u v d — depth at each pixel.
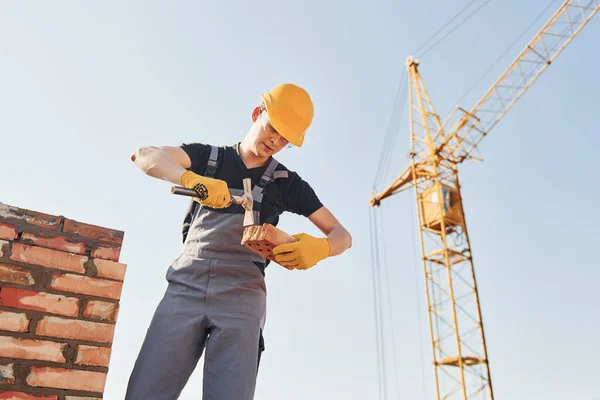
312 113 2.52
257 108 2.51
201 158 2.44
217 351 2.18
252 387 2.18
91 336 2.30
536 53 24.05
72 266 2.36
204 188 2.04
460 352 20.28
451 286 21.52
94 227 2.47
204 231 2.35
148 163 2.20
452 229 23.27
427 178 24.55
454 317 21.00
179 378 2.19
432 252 22.72
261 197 2.43
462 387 19.94
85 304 2.33
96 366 2.27
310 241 2.24
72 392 2.19
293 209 2.62
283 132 2.38
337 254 2.48
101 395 2.24
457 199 23.42
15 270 2.24
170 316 2.24
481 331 20.72
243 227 2.33
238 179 2.45
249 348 2.21
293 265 2.19
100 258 2.44
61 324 2.26
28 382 2.12
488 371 19.94
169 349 2.18
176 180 2.12
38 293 2.25
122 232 2.54
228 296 2.26
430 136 25.23
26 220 2.33
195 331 2.22
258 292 2.35
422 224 23.61
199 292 2.26
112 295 2.40
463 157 24.69
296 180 2.60
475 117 24.38
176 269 2.33
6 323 2.15
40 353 2.18
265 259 2.44
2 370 2.09
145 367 2.16
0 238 2.25
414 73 27.08
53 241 2.36
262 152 2.45
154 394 2.13
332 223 2.62
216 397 2.10
